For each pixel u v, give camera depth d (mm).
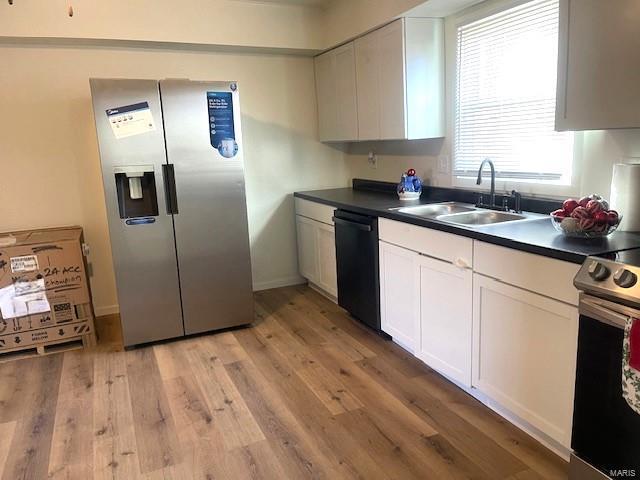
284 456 2137
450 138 3455
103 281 4027
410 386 2691
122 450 2229
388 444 2189
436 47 3350
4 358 3266
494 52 2996
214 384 2812
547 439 2104
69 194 3811
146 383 2857
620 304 1545
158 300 3391
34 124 3645
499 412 2387
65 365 3139
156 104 3195
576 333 1809
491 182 2943
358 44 3752
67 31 3395
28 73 3580
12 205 3674
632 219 2119
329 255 3949
